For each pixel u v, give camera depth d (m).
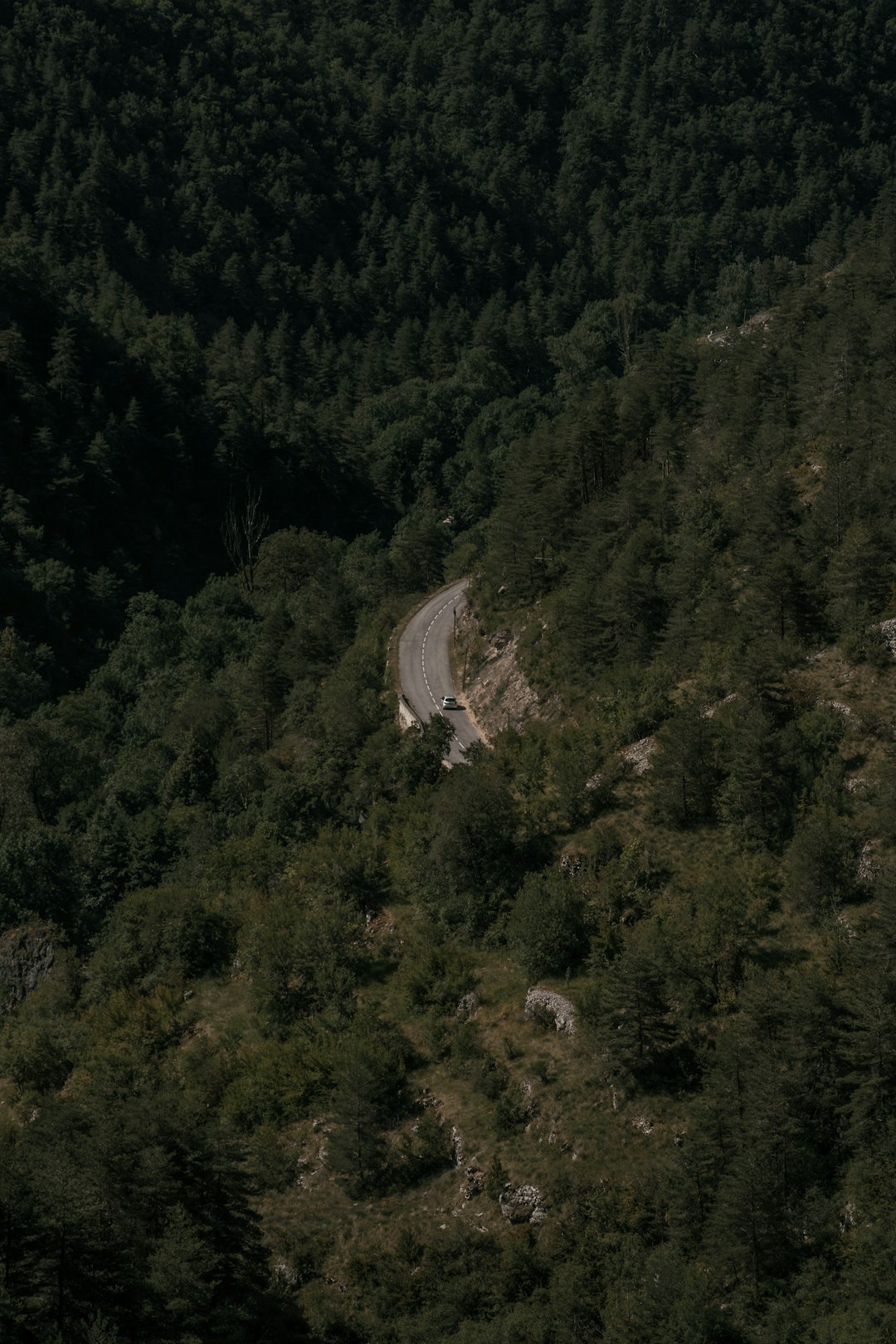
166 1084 71.94
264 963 76.75
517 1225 59.34
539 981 70.44
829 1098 57.09
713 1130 56.22
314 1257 60.25
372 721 105.81
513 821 80.06
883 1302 49.19
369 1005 73.62
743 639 86.06
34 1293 47.62
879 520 88.75
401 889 82.50
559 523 116.19
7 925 93.69
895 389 108.69
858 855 68.31
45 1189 49.06
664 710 84.94
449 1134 64.12
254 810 97.62
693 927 67.25
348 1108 63.34
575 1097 63.34
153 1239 51.81
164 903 85.00
